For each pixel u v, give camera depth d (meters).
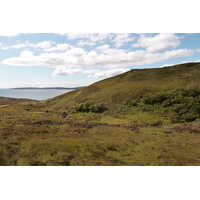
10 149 14.66
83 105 63.56
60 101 97.31
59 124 35.97
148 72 101.88
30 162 12.38
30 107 96.31
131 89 69.44
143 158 15.22
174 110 44.72
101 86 93.69
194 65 94.56
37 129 26.02
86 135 24.52
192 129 28.70
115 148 18.06
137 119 44.06
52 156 13.81
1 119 36.00
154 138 23.70
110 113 53.03
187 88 52.28
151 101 52.28
